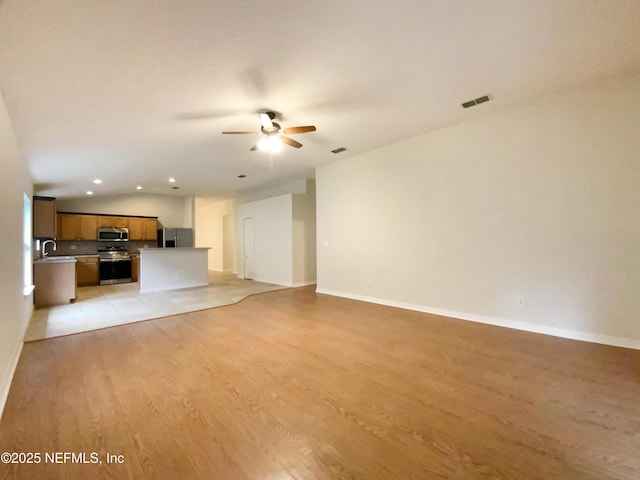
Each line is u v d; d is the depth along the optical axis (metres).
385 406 1.95
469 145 3.84
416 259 4.48
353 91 2.94
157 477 1.37
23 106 2.66
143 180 6.51
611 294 2.93
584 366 2.49
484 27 2.10
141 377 2.38
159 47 2.12
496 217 3.64
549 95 3.21
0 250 2.12
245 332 3.52
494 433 1.67
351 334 3.42
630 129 2.81
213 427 1.74
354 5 1.85
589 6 1.93
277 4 1.80
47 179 5.16
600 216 2.97
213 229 11.16
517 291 3.51
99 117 3.13
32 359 2.75
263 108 3.20
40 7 1.67
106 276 7.44
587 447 1.55
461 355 2.77
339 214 5.64
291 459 1.48
